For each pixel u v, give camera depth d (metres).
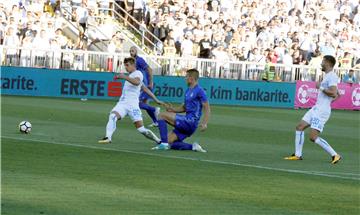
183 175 21.00
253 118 42.53
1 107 39.50
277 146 29.70
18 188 17.92
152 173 21.02
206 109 26.38
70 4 55.91
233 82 51.97
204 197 18.03
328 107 25.77
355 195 19.47
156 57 51.47
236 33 59.25
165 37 58.38
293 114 47.75
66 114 37.88
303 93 54.22
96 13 56.81
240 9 62.47
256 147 28.98
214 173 21.69
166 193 18.23
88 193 17.73
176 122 26.27
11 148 24.45
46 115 36.69
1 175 19.50
